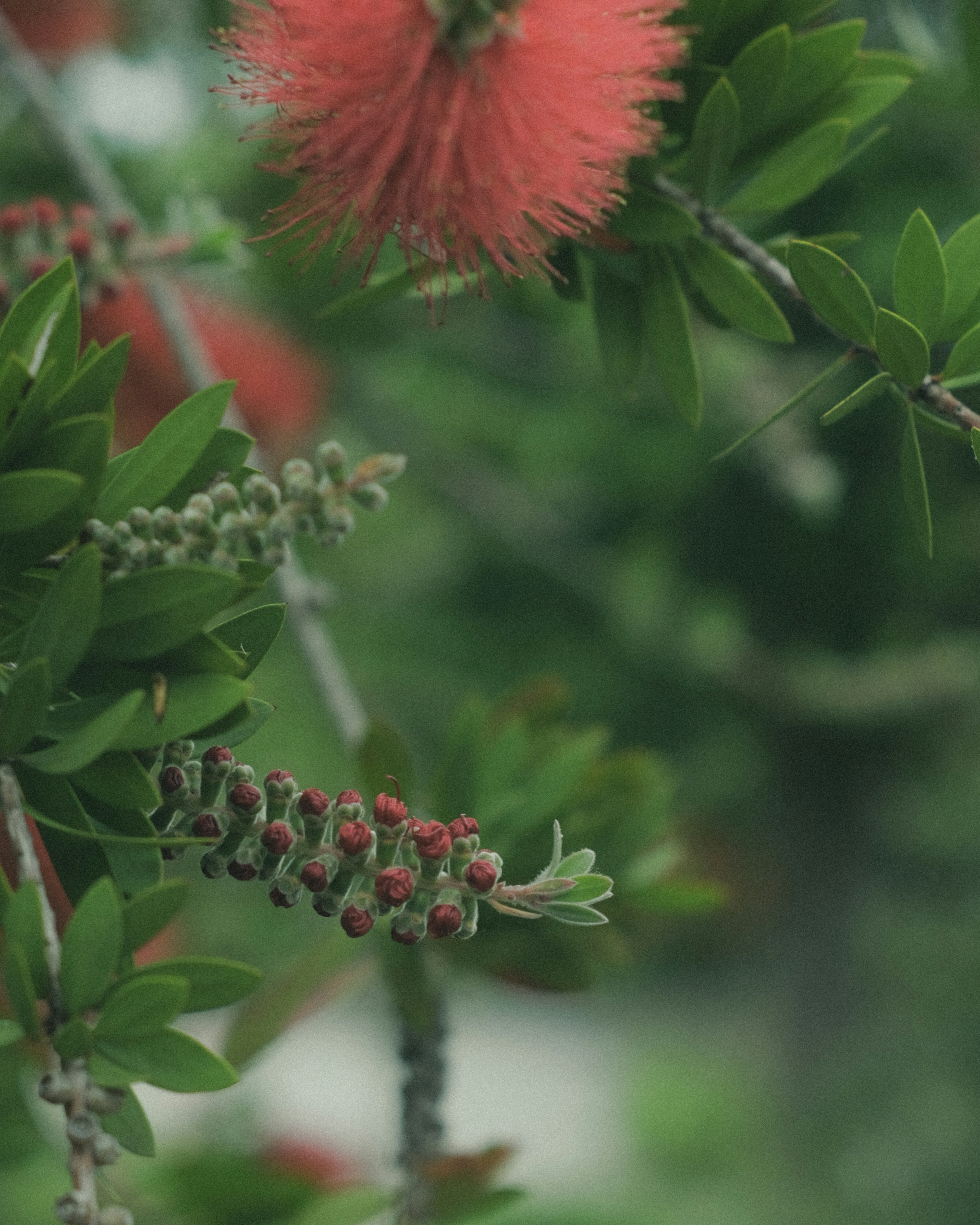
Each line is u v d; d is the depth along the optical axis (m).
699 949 7.95
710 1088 6.11
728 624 3.52
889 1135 4.51
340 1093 5.86
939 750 4.91
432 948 0.83
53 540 0.70
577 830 0.83
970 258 0.75
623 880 0.84
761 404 2.04
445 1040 0.83
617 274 0.82
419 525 4.66
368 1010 5.18
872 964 5.55
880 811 5.48
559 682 0.88
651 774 0.85
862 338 0.76
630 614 3.56
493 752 0.84
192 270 1.02
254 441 0.72
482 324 2.50
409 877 0.70
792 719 3.95
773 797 5.45
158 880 0.71
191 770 0.71
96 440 0.70
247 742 2.97
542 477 3.38
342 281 0.89
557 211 0.77
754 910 6.29
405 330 1.99
